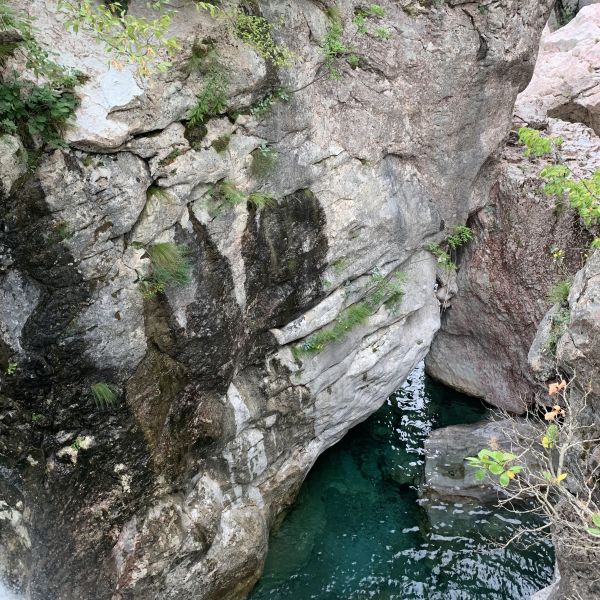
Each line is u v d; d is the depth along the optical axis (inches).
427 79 349.4
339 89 320.2
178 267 266.1
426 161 375.6
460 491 409.4
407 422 493.0
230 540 331.0
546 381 325.1
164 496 300.0
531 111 500.7
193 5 253.8
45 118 217.3
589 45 595.8
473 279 466.6
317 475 444.5
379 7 319.6
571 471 285.6
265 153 292.0
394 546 392.2
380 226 355.9
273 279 318.7
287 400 357.1
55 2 223.6
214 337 295.7
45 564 275.9
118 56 230.2
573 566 275.4
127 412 269.1
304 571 374.0
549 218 421.4
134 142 241.0
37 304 237.3
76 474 267.1
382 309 383.9
